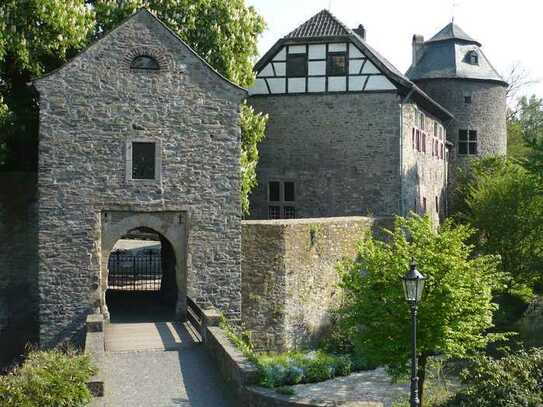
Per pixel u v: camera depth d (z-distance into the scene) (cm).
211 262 1802
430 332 1432
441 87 3728
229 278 1812
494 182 2803
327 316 2105
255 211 2702
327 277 2108
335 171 2623
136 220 1761
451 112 3731
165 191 1766
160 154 1759
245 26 2262
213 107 1788
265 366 1345
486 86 3797
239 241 1812
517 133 4791
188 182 1780
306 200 2652
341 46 2603
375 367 1858
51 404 1113
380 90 2575
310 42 2614
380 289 1474
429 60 3822
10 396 1084
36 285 2016
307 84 2638
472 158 3753
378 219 2408
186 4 2159
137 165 1762
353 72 2600
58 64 2011
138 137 1745
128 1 2089
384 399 1593
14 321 1997
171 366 1452
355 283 1508
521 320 2606
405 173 2625
